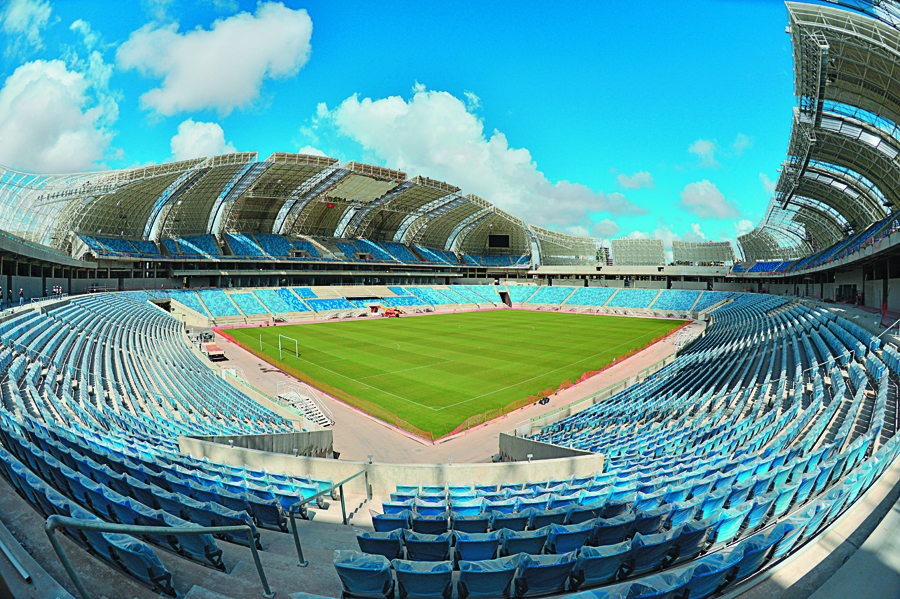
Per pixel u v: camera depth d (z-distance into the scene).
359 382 35.88
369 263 107.00
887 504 6.27
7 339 21.22
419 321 79.38
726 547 6.99
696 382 27.27
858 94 32.06
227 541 7.44
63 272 61.03
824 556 5.38
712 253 118.12
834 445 10.17
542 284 128.50
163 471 10.24
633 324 76.38
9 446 8.88
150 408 20.62
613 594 4.44
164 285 81.75
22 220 53.75
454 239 130.38
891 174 39.56
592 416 23.42
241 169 67.06
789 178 50.62
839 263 42.91
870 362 19.47
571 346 53.41
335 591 5.74
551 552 6.84
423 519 8.12
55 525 3.51
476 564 5.48
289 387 34.09
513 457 19.45
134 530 3.77
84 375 21.38
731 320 58.56
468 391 33.53
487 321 80.25
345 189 83.56
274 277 97.75
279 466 13.88
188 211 81.12
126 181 57.44
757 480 8.27
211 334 54.38
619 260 122.44
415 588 5.54
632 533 7.27
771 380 23.58
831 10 26.02
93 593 4.42
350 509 11.30
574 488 10.67
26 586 3.96
